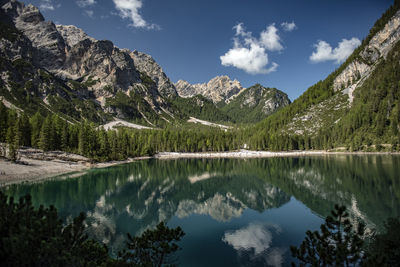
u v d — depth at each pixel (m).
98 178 66.06
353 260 11.11
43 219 10.89
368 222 28.14
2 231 9.62
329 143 155.38
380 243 15.71
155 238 14.23
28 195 11.66
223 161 123.31
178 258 21.95
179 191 55.03
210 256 22.28
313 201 40.53
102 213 36.31
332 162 93.62
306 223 31.23
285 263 20.92
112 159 108.25
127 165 100.69
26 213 11.03
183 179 69.88
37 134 91.56
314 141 163.62
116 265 11.80
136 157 138.12
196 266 20.20
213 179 69.50
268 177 68.75
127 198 47.00
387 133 131.62
